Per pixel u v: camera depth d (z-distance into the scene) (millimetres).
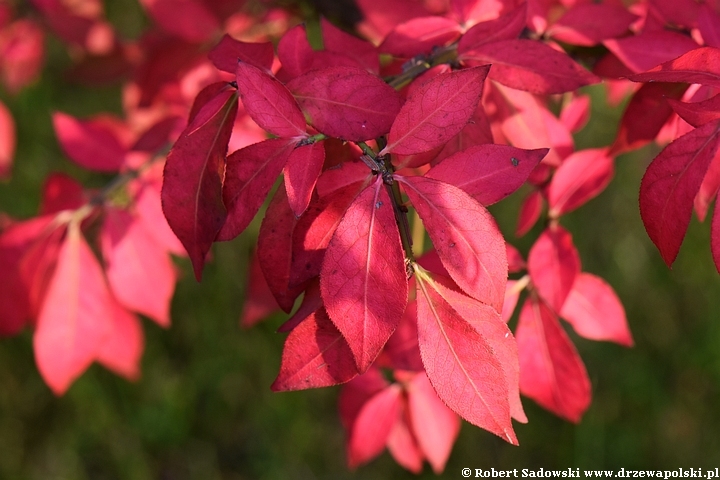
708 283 1039
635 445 971
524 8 370
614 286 1060
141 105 573
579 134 1092
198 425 1041
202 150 332
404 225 323
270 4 588
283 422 1023
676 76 325
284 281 335
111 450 1017
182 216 330
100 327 477
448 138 321
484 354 310
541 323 426
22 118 1154
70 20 655
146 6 539
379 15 434
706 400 994
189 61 562
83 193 500
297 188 316
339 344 327
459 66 371
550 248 427
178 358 1062
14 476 998
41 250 480
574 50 441
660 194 321
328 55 381
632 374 1012
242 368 1051
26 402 1032
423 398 472
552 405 430
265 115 325
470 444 990
